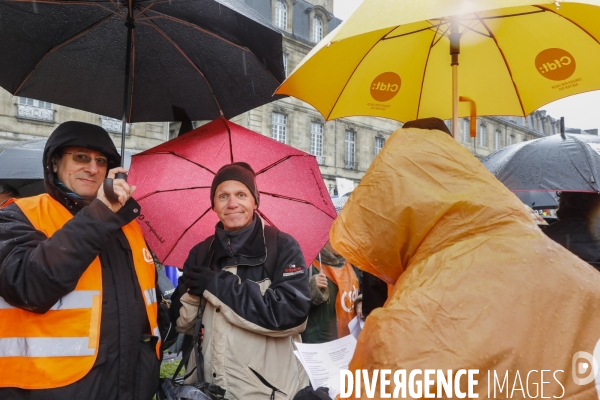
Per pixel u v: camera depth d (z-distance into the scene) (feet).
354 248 3.98
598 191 10.13
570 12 5.82
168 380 6.64
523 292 3.26
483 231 3.58
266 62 8.25
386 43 7.04
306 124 93.09
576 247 9.93
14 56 7.61
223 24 7.76
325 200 9.59
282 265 7.31
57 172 6.64
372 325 3.52
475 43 7.12
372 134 105.81
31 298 5.37
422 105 7.72
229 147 9.07
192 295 7.20
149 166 9.20
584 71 6.51
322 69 6.56
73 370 5.58
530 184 11.03
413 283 3.52
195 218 8.86
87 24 7.86
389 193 3.84
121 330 6.04
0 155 17.16
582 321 3.20
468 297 3.28
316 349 6.06
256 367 6.77
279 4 91.45
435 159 3.87
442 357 3.14
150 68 8.59
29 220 5.99
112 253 6.36
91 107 8.66
